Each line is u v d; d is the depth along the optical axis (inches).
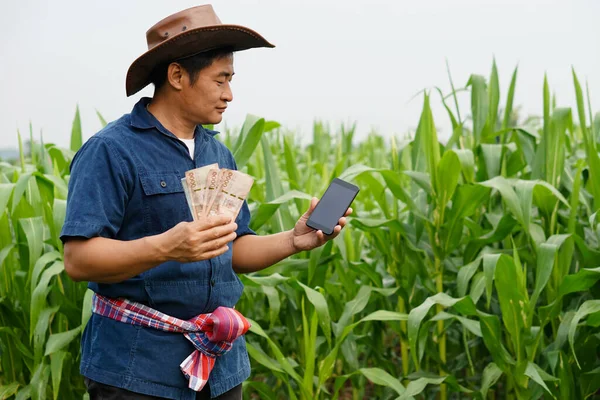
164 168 88.0
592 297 143.6
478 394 139.9
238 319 88.7
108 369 86.9
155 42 89.1
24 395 141.1
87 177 83.5
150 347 86.8
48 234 152.4
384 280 167.6
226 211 80.7
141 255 78.2
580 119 149.3
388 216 161.6
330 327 140.1
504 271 127.7
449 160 144.2
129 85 91.0
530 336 132.5
